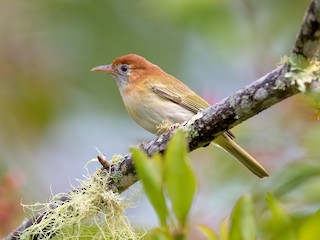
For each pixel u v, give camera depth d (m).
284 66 6.88
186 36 17.06
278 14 14.04
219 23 13.39
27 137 16.06
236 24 13.66
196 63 16.86
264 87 6.98
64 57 16.94
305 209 8.76
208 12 13.07
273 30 13.94
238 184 11.07
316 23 6.42
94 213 7.77
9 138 15.94
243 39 13.73
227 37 13.62
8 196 9.27
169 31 17.11
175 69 16.83
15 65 16.50
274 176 9.09
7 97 16.20
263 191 8.93
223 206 10.59
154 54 16.94
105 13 17.22
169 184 5.36
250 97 7.07
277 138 10.59
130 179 7.84
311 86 6.76
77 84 16.91
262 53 13.80
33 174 15.63
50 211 7.91
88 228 7.77
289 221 5.51
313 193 8.86
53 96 16.58
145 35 17.11
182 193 5.34
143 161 5.39
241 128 10.61
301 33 6.57
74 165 16.19
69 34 17.12
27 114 16.19
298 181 8.94
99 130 16.77
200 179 10.95
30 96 16.39
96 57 17.03
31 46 16.75
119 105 17.02
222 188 10.95
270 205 5.55
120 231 7.70
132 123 16.98
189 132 7.39
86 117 16.83
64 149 16.30
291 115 10.65
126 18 17.17
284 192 8.91
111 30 17.11
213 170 11.12
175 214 5.35
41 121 16.30
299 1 14.06
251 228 5.47
